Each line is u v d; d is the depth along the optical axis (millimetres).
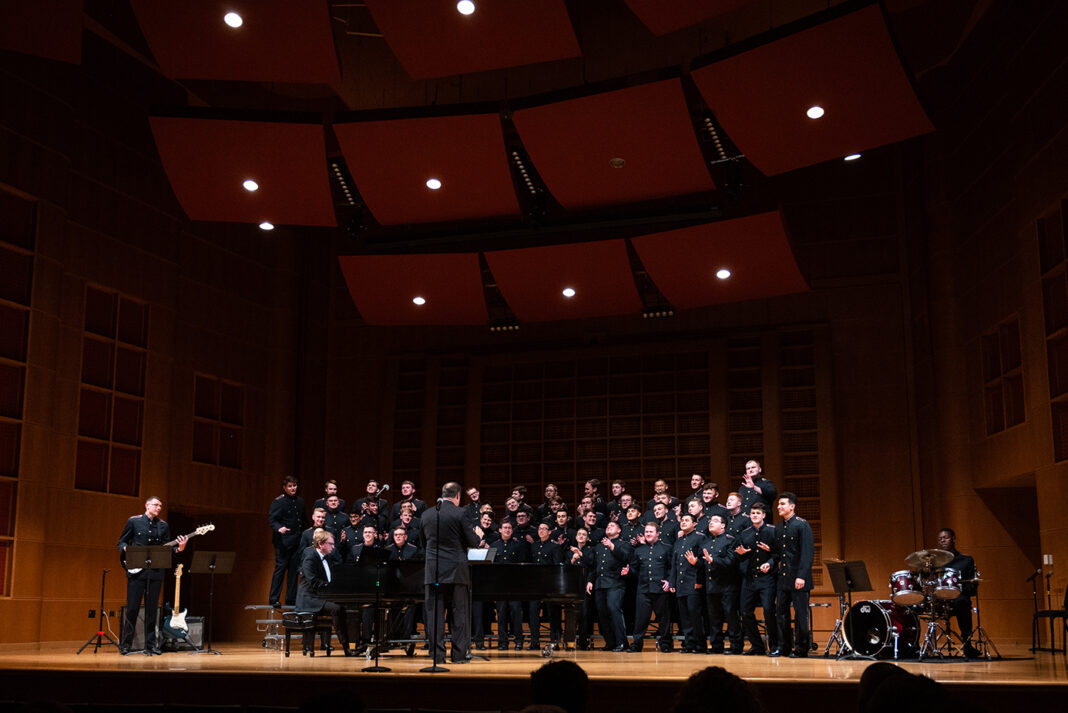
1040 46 13242
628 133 13617
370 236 17906
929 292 16266
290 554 14906
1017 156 13914
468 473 18984
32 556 13680
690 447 18031
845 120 12789
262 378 18641
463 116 13539
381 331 19984
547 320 17406
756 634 11141
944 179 16156
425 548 9586
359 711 3246
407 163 14328
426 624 9438
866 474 17000
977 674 8148
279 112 13750
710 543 11836
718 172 16984
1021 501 15281
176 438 16625
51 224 14406
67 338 14656
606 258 15969
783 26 11875
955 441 15578
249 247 18641
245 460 18016
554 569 10977
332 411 19812
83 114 15219
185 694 8375
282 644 14727
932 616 10672
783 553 10789
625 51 15703
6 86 13852
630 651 12383
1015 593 15055
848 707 7324
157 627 11633
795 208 18172
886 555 16656
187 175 14461
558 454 18734
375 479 19375
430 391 19469
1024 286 13617
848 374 17406
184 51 12672
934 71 16406
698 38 15289
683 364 18406
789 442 17500
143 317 16203
